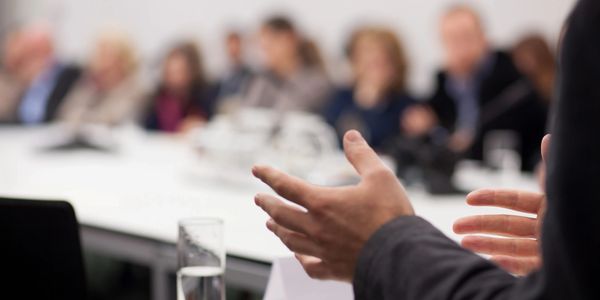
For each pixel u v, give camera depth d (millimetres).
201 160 2809
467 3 5180
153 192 2428
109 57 5410
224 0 6477
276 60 4762
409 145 2529
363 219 647
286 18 4801
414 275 605
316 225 660
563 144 526
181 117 5332
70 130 4223
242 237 1649
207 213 2000
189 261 929
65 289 1059
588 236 506
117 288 2564
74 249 1042
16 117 5895
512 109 4074
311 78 4742
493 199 829
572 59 525
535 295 535
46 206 1023
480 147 4094
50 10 7516
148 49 6961
